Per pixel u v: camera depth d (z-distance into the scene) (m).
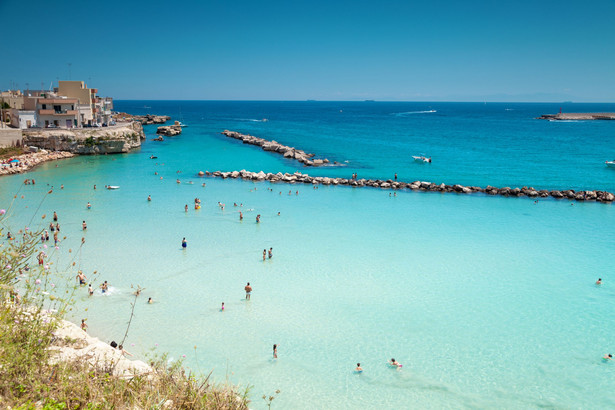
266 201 57.28
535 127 182.25
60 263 34.69
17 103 96.00
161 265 35.59
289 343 24.95
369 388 21.22
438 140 127.94
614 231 46.19
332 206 55.44
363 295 30.98
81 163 79.88
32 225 43.62
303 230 45.56
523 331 26.30
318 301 30.03
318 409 19.69
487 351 24.27
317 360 23.41
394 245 41.28
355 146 112.50
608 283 33.09
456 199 59.88
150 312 27.98
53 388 8.60
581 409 19.78
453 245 41.44
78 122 94.44
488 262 37.19
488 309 29.00
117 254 37.56
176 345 24.39
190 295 30.53
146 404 8.80
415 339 25.47
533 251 39.88
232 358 23.34
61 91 99.38
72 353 11.12
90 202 54.25
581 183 69.75
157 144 110.50
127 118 161.75
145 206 53.31
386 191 64.19
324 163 86.25
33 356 8.97
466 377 22.09
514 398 20.53
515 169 81.50
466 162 88.94
